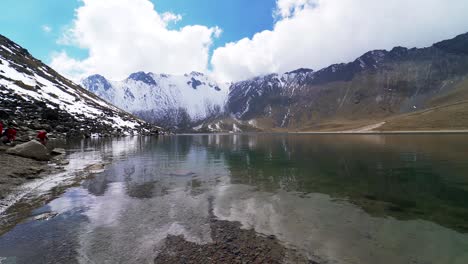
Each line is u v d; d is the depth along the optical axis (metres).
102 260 8.93
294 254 9.34
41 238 10.52
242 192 17.59
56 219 12.57
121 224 12.01
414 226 11.56
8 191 16.58
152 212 13.63
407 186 18.66
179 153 44.56
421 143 59.38
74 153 40.56
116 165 29.72
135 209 14.09
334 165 28.88
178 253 9.43
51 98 101.75
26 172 21.44
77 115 97.56
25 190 17.34
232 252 9.52
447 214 12.94
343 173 24.02
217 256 9.23
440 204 14.49
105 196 16.61
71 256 9.16
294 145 66.12
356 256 9.12
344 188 18.42
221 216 13.05
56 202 15.17
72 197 16.23
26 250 9.56
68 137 72.12
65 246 9.87
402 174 22.86
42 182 19.83
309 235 10.82
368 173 23.73
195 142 85.25
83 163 29.89
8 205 14.43
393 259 8.89
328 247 9.80
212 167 28.62
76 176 22.66
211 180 21.58
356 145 59.34
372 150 45.59
